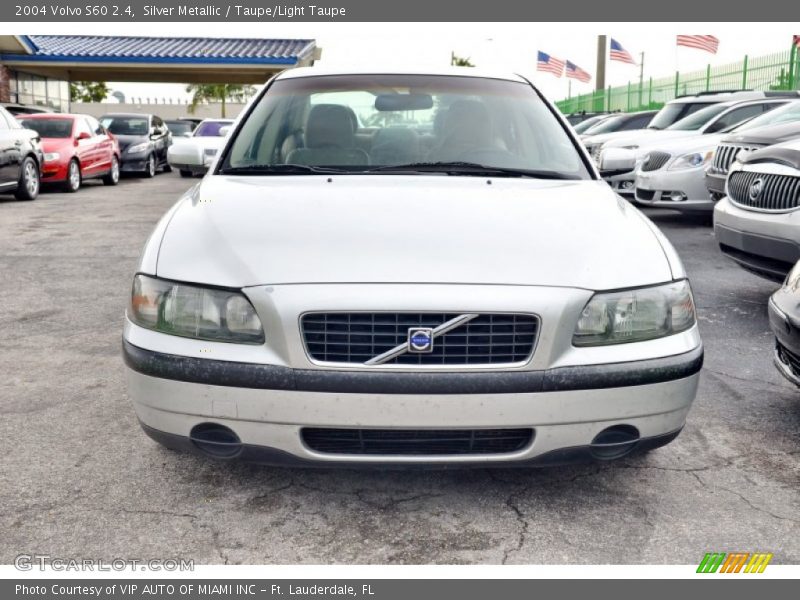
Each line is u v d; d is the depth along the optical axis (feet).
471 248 8.25
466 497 9.10
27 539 8.16
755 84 66.28
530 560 7.86
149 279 8.45
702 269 22.38
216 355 7.95
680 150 29.30
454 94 12.28
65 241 27.48
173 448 8.47
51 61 82.58
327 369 7.77
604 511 8.81
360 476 9.57
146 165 61.21
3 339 15.40
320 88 12.41
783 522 8.62
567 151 11.66
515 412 7.84
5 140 38.32
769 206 15.92
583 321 8.01
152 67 84.23
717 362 14.17
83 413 11.55
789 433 11.02
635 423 8.18
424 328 7.72
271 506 8.86
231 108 172.04
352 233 8.48
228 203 9.46
